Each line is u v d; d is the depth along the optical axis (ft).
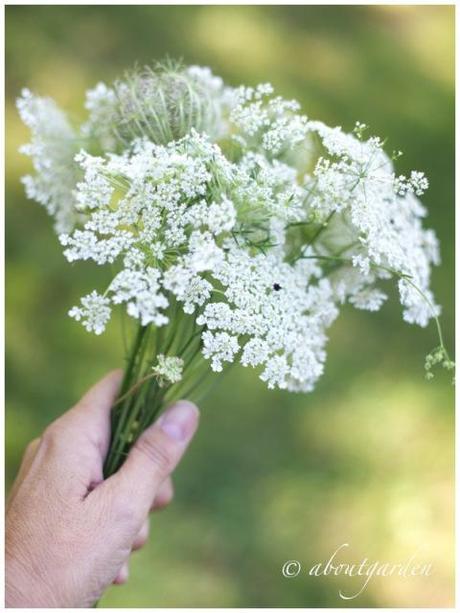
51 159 3.99
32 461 3.82
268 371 3.12
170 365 3.17
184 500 7.07
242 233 3.27
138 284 2.91
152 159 2.93
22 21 9.39
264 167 3.18
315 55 10.27
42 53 9.25
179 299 2.99
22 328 7.46
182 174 2.94
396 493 7.30
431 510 7.21
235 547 6.89
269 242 3.33
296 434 7.55
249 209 3.17
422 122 9.84
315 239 3.60
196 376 4.18
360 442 7.57
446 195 9.32
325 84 9.89
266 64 9.87
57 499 3.60
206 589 6.64
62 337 7.52
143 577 6.59
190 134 3.45
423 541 7.02
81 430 3.89
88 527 3.54
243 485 7.22
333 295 3.71
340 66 10.15
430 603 6.70
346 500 7.25
